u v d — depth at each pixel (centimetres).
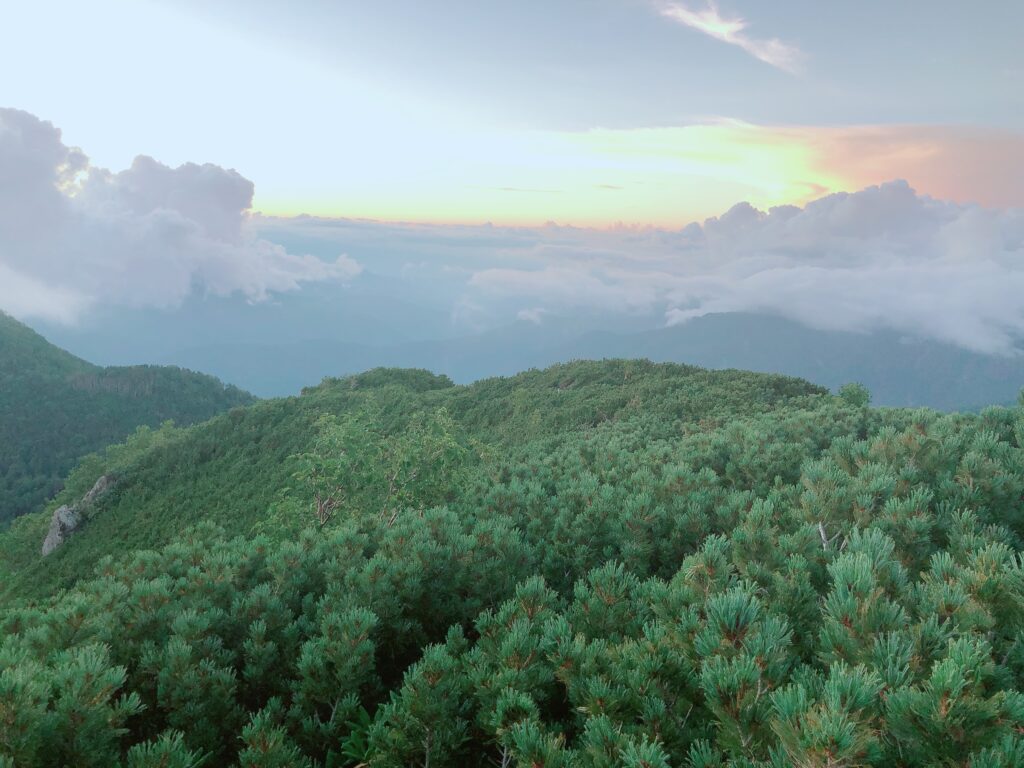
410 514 1045
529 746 326
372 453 2503
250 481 8525
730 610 335
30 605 707
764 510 611
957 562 475
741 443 1656
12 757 369
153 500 8725
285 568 807
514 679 432
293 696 590
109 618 625
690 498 1002
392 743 455
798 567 484
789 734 238
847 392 3334
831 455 934
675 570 885
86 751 406
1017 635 317
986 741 224
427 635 747
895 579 382
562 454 2777
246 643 631
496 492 1267
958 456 795
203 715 552
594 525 963
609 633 519
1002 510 648
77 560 7662
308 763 524
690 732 355
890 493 677
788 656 347
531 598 557
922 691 255
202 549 884
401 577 728
